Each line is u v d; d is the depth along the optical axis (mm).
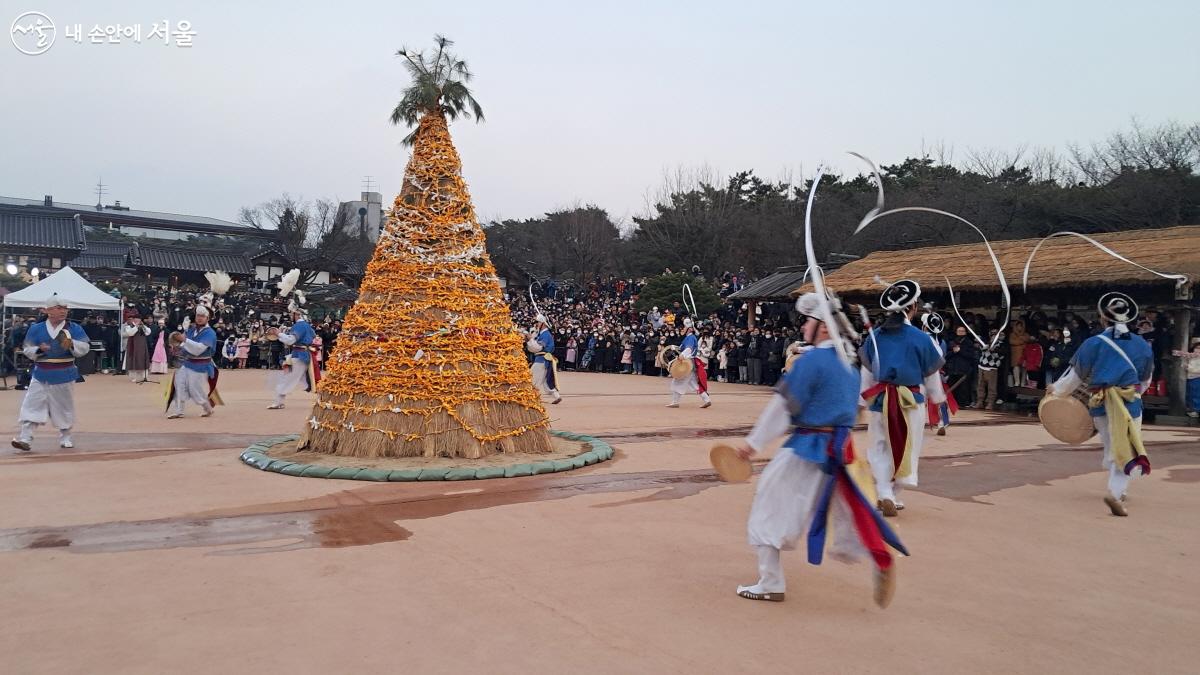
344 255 50656
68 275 22219
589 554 5520
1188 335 15680
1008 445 11469
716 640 4031
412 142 10172
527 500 7195
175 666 3629
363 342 9188
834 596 4754
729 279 39438
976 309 19938
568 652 3850
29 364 20750
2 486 7621
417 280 9273
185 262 46125
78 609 4348
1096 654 3947
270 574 4988
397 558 5359
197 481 7887
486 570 5117
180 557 5340
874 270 22969
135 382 21844
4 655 3734
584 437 10953
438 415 8836
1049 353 17547
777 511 4539
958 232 34469
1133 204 31141
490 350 9344
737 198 47688
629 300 39656
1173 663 3854
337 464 8414
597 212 57406
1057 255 18766
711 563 5355
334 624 4164
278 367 30656
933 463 9797
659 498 7387
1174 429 14312
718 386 24766
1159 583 5113
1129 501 7695
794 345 6551
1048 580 5133
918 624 4309
